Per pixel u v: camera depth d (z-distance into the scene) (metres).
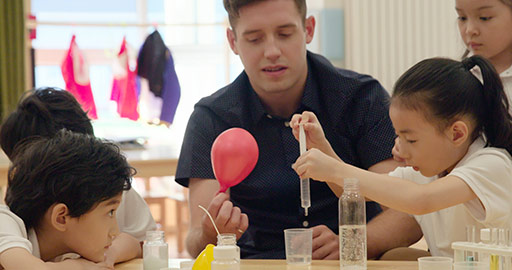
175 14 5.19
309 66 1.79
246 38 1.61
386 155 1.72
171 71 4.58
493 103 1.34
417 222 1.63
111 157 1.24
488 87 1.33
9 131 1.54
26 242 1.14
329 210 1.75
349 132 1.77
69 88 4.44
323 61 1.80
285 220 1.74
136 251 1.46
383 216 1.69
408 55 4.83
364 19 4.79
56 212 1.19
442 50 4.84
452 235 1.42
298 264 1.26
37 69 4.98
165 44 4.77
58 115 1.56
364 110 1.75
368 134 1.74
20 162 1.25
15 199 1.23
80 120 1.59
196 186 1.78
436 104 1.27
